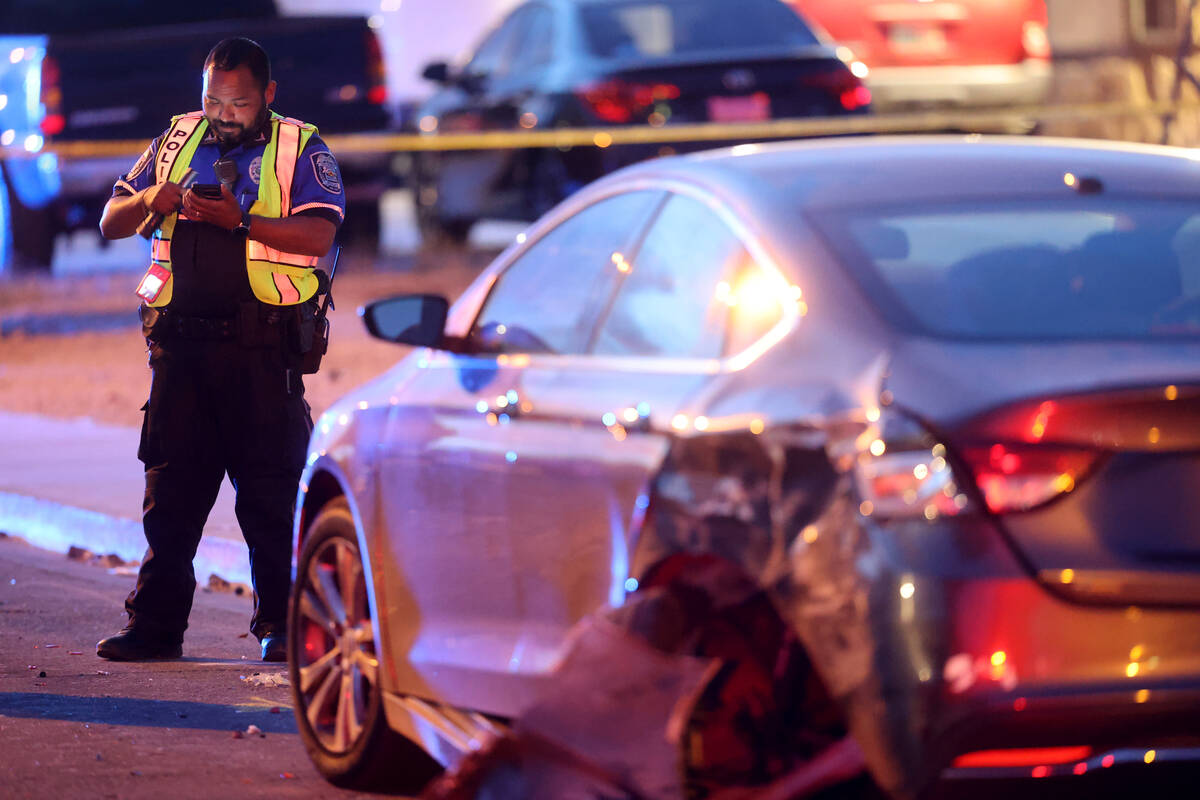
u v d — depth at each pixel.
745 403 13.63
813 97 55.09
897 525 12.35
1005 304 13.93
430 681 17.28
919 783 12.22
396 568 17.88
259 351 23.77
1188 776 12.45
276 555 24.27
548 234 17.81
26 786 18.53
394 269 65.00
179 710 21.80
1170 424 12.41
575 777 13.72
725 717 13.95
